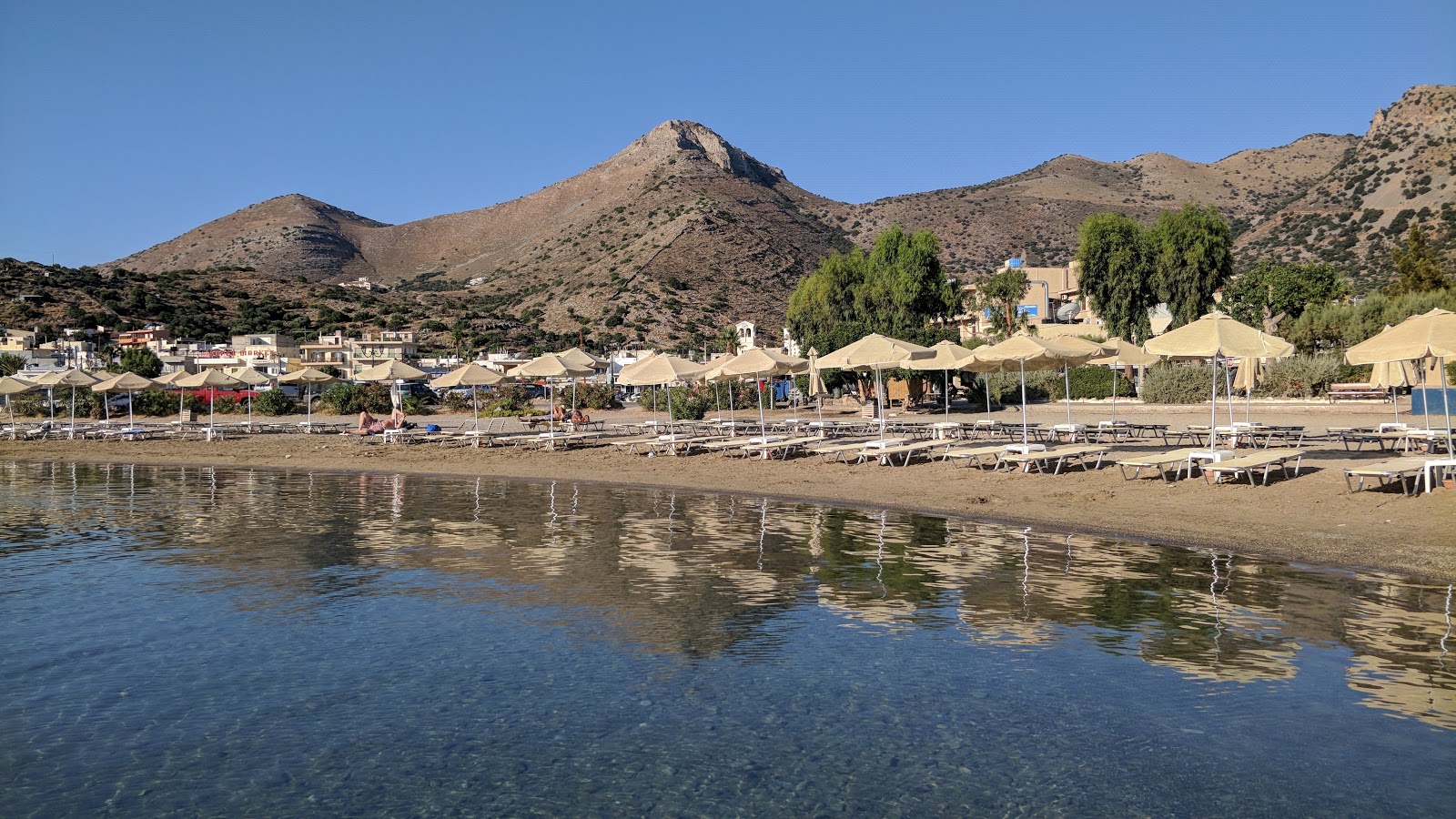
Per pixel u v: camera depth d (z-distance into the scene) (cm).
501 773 636
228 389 6094
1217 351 1675
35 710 748
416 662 857
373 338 11862
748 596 1079
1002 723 704
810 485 2039
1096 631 912
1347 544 1239
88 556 1367
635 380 2745
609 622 978
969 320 6925
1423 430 2016
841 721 715
